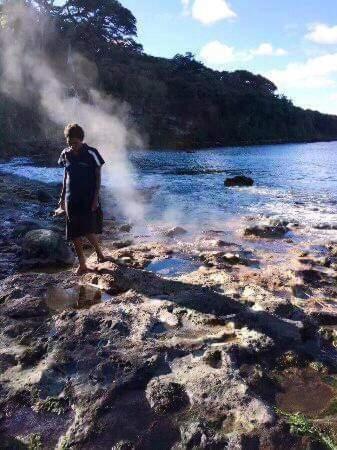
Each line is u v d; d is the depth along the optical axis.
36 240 6.60
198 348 3.96
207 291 5.23
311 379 3.64
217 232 8.84
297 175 21.27
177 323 4.45
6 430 3.04
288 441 2.91
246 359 3.85
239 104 78.25
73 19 68.81
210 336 4.14
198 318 4.50
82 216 5.68
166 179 19.08
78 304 4.98
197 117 69.62
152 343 4.02
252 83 99.69
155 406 3.24
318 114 110.06
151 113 60.53
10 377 3.58
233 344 3.96
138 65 70.44
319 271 6.19
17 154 27.89
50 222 9.19
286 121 90.94
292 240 8.22
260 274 6.05
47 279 5.68
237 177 17.11
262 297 5.04
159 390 3.38
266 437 2.93
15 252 7.03
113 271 5.84
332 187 16.34
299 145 70.38
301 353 3.96
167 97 67.94
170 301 4.89
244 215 10.84
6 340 4.16
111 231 8.76
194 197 13.81
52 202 11.99
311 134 99.19
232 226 9.55
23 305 4.81
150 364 3.69
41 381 3.48
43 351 3.93
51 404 3.26
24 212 10.20
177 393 3.36
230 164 28.66
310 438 2.94
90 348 3.96
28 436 2.98
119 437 2.97
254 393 3.39
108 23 74.62
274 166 27.19
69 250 6.76
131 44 80.50
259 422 3.06
